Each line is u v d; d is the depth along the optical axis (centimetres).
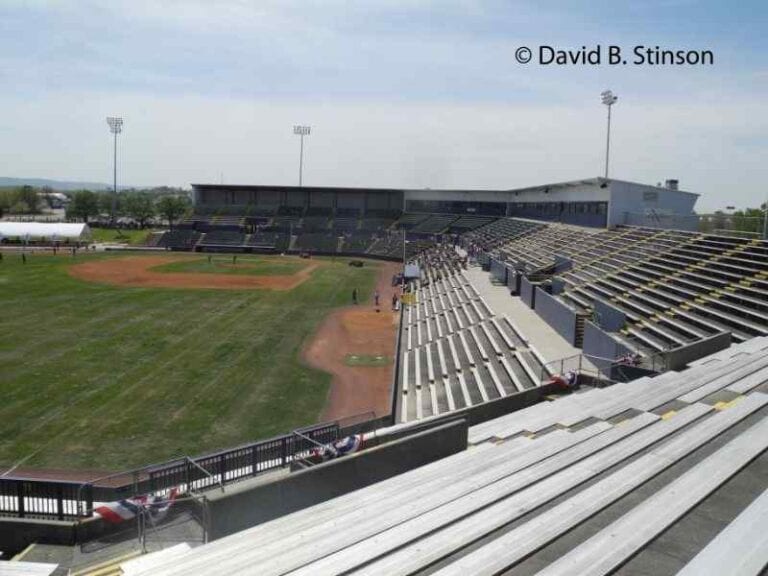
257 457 1775
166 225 14962
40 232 11044
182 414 2719
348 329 4662
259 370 3456
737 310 2842
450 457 1400
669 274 3694
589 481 1084
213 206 12644
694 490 959
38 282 6656
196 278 7319
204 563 941
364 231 11375
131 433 2486
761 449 1112
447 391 2827
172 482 1669
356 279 7606
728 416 1325
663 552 797
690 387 1736
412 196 12050
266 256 10250
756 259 3447
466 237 9556
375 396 3045
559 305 3431
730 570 727
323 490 1356
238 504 1251
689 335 2736
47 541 1448
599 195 6147
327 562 861
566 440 1423
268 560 926
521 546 838
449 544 881
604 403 1739
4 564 1315
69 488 1625
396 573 813
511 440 1523
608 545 812
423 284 6712
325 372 3466
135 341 4034
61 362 3488
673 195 5972
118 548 1397
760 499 920
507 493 1088
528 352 3064
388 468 1458
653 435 1288
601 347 2725
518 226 8650
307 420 2686
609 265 4381
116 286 6531
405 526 963
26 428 2516
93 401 2855
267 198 12700
